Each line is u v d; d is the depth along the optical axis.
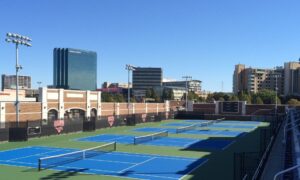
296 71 170.38
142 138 40.69
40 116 58.91
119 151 32.66
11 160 27.77
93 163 26.67
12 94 77.31
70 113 66.75
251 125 66.88
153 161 27.73
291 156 25.41
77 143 38.38
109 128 56.75
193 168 25.03
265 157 23.19
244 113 88.56
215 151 33.16
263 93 135.00
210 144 38.22
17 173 22.98
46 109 60.16
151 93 170.25
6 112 51.94
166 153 31.73
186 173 23.41
